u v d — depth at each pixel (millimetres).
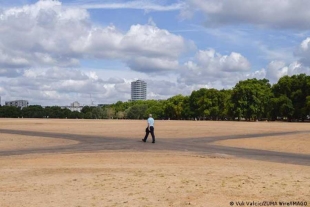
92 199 11289
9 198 11453
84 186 13250
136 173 16078
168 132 51500
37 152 27016
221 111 141125
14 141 36625
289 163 21266
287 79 123500
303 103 117750
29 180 14625
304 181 14109
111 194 11945
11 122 94938
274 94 126062
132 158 22688
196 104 150250
